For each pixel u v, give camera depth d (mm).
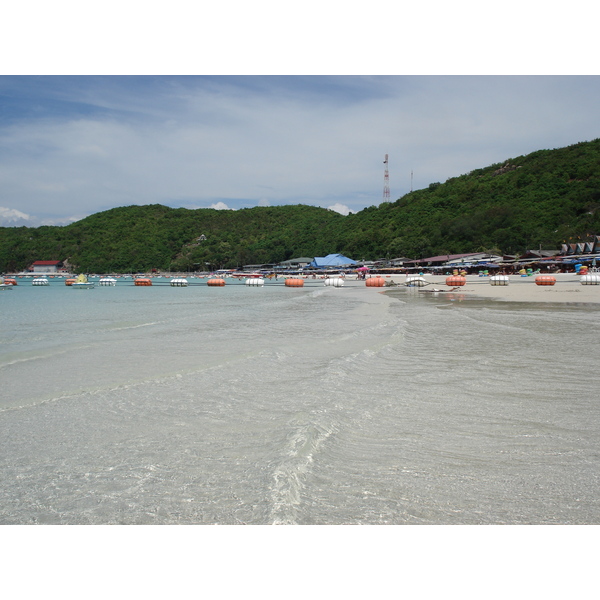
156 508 4734
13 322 22797
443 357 12250
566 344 13992
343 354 12797
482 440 6457
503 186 131000
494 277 50656
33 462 5883
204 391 9133
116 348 14406
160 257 195875
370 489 5035
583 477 5277
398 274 100875
